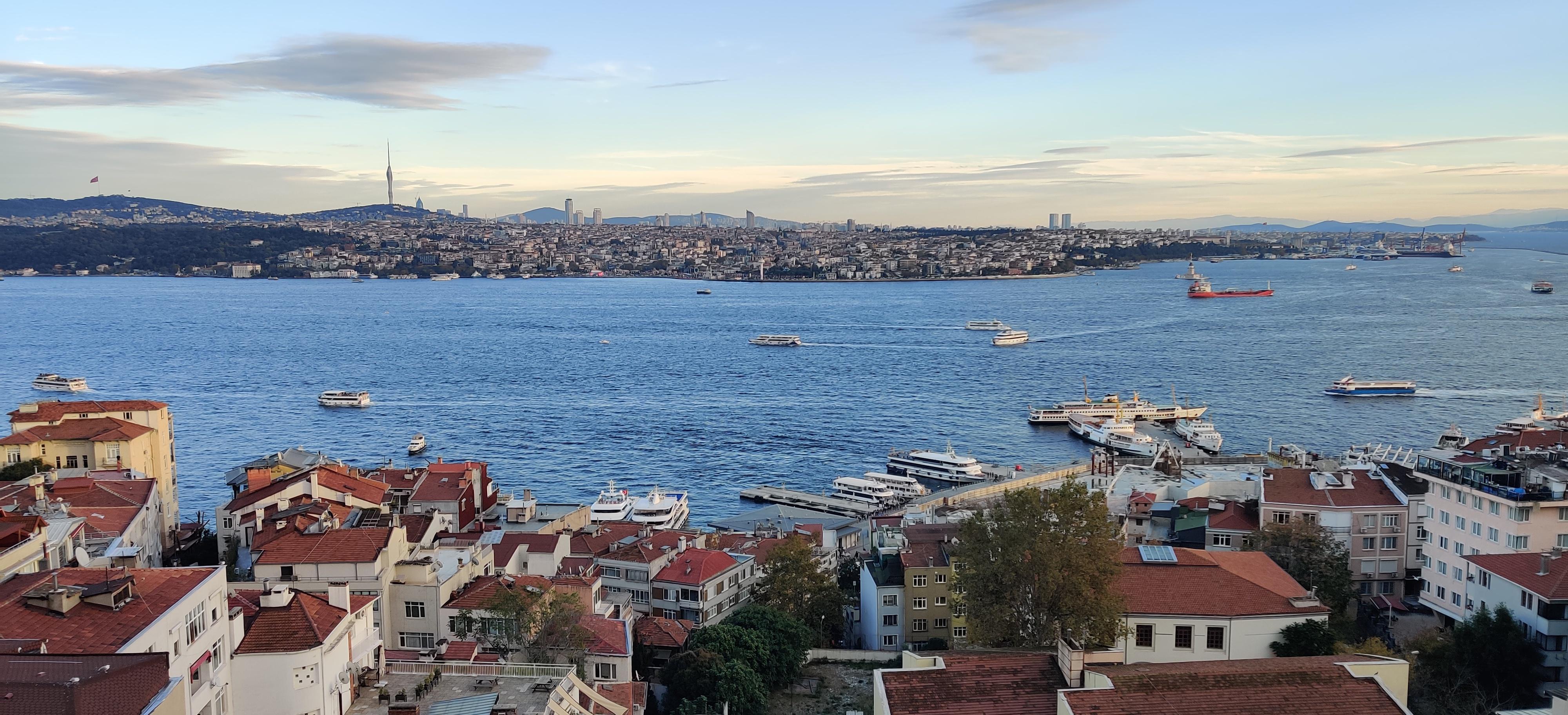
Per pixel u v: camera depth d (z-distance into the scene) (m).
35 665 45.91
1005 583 80.19
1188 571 79.94
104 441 133.12
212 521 185.25
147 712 43.69
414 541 110.00
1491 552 103.88
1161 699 50.44
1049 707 53.06
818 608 116.62
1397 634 107.56
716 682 85.50
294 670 62.97
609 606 101.25
